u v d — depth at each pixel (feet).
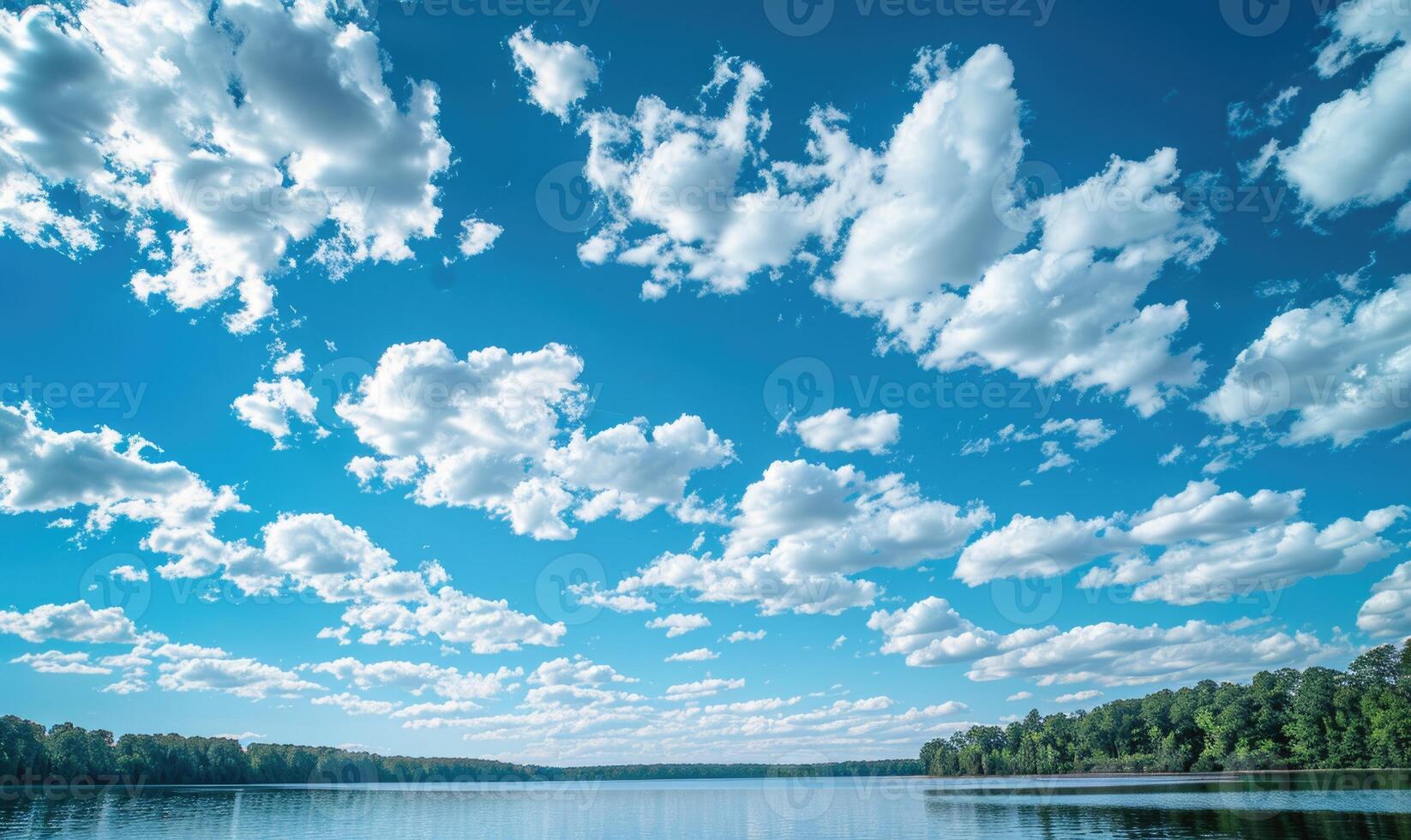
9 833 341.82
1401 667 530.27
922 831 338.13
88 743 612.70
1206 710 634.84
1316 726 544.62
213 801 571.69
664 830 406.21
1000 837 295.28
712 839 357.82
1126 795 474.08
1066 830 307.37
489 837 363.76
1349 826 271.28
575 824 447.83
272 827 388.37
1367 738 515.50
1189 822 310.24
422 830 397.19
